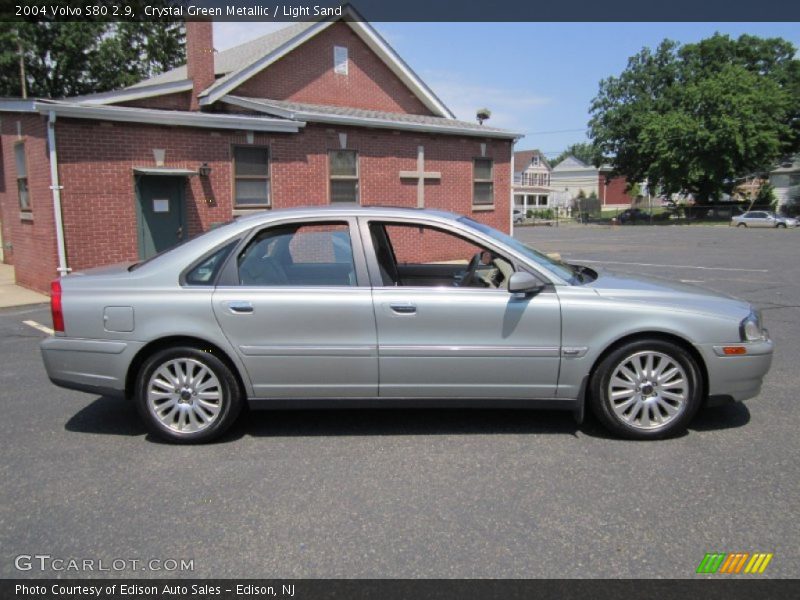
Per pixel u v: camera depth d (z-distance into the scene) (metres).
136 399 4.44
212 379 4.39
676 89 51.25
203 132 12.33
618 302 4.27
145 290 4.39
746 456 4.05
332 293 4.34
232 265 4.43
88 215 11.05
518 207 68.81
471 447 4.29
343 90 17.22
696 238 31.34
